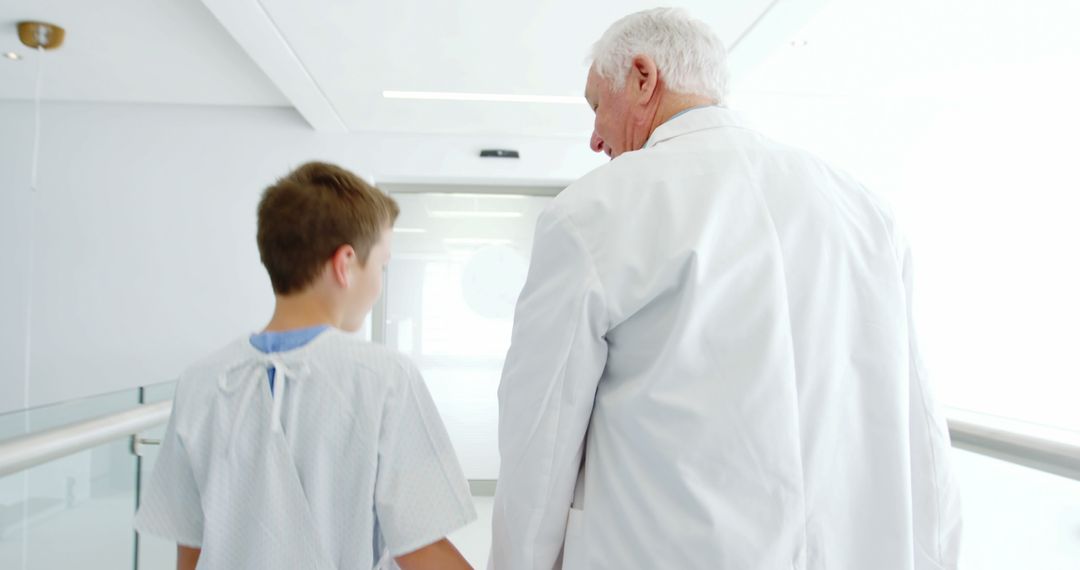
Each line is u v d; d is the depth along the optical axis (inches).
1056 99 145.5
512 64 105.4
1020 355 148.7
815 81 135.6
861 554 28.2
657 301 28.0
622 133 36.9
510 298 154.8
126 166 139.9
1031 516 42.0
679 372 27.2
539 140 147.4
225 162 141.6
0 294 137.2
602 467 29.2
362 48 98.8
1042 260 148.6
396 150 144.6
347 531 29.6
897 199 148.4
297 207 31.2
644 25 35.3
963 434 47.1
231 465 29.4
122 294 138.6
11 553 43.4
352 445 29.5
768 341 26.9
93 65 119.5
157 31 106.0
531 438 29.1
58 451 41.2
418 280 154.1
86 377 137.3
